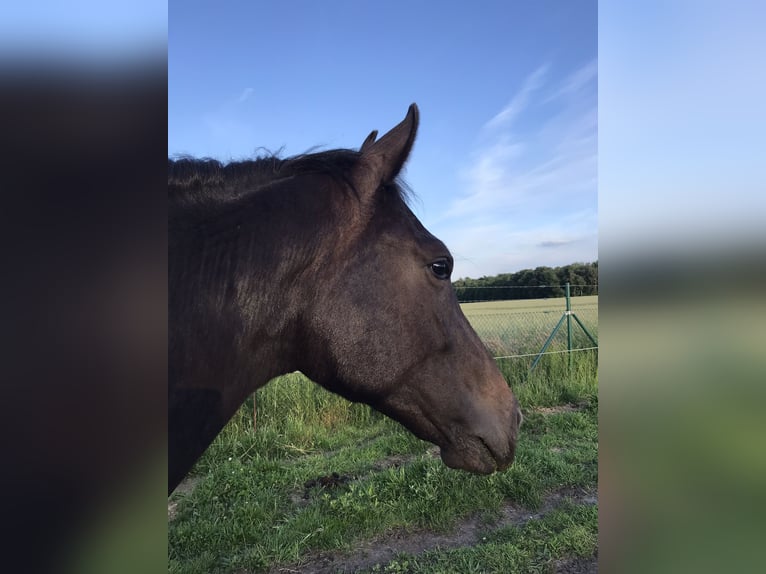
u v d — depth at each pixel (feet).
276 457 16.74
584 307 34.63
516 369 25.34
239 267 4.92
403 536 11.39
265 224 5.11
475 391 6.12
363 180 5.63
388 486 13.25
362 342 5.49
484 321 32.83
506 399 6.39
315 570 10.15
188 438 4.56
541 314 32.96
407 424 6.32
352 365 5.54
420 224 6.09
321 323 5.41
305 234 5.25
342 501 12.33
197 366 4.61
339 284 5.43
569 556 10.36
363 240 5.53
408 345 5.68
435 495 12.59
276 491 13.75
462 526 11.85
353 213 5.53
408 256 5.68
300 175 5.60
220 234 4.92
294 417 19.03
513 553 10.25
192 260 4.71
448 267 5.97
